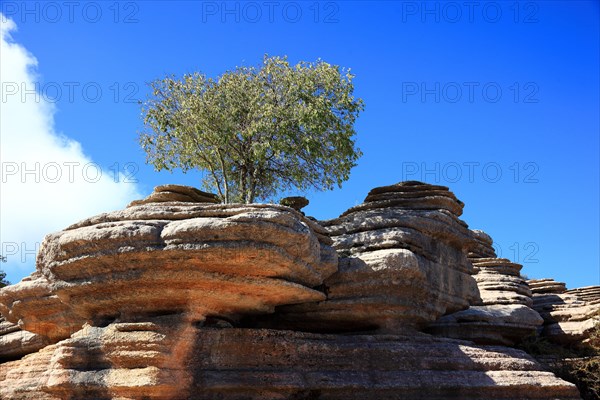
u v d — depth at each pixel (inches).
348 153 1149.1
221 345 735.1
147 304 739.4
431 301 871.1
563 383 815.1
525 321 999.6
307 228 729.6
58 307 904.3
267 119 1099.3
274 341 756.6
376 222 877.8
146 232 698.2
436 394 773.3
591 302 1190.3
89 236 709.3
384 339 807.7
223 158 1147.3
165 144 1191.6
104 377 703.1
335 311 837.2
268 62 1162.0
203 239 691.4
